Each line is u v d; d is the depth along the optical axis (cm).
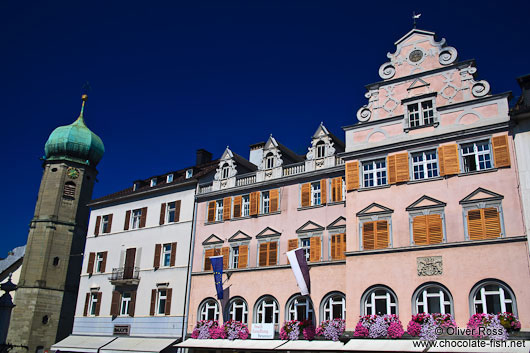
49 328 5162
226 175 4266
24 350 4962
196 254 4141
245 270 3772
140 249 4522
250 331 3591
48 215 5472
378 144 3284
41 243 5372
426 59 3316
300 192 3719
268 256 3703
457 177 2953
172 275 4203
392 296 2962
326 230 3494
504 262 2686
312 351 3134
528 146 2803
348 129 3444
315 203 3662
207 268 4022
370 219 3148
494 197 2812
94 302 4697
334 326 3170
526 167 2770
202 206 4278
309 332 3259
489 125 2925
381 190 3170
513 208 2752
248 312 3656
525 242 2664
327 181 3616
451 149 3017
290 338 3331
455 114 3081
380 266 3019
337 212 3484
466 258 2788
